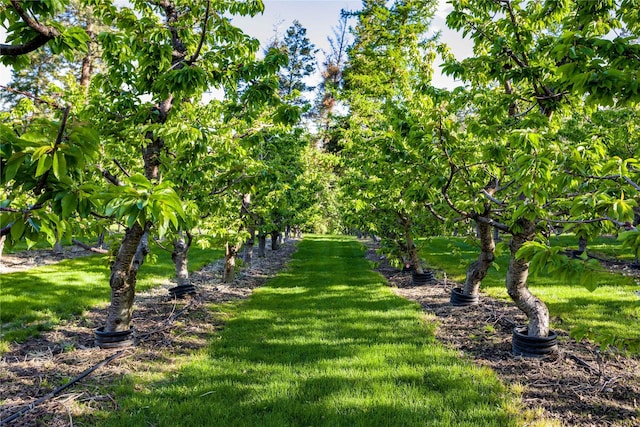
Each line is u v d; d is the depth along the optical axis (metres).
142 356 5.30
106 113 5.18
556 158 3.06
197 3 5.12
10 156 1.51
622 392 4.17
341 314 7.56
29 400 3.96
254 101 5.14
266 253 20.19
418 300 8.95
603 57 2.59
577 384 4.38
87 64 18.22
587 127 8.52
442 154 4.66
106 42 4.48
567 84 2.57
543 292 9.05
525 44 5.04
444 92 5.96
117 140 5.14
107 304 8.16
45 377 4.52
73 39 2.63
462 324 6.85
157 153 5.37
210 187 6.39
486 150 4.29
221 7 5.16
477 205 5.12
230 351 5.53
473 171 5.12
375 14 20.98
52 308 7.55
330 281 11.53
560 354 5.22
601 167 3.17
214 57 5.13
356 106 13.38
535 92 4.91
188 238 8.92
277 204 11.55
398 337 6.11
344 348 5.60
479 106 5.94
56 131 1.62
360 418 3.65
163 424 3.57
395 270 13.49
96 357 5.18
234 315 7.68
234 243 10.20
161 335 6.23
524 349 5.27
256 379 4.55
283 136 11.81
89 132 1.60
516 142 3.36
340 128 12.08
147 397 4.08
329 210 27.66
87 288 9.45
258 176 5.70
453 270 13.05
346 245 25.72
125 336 5.62
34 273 11.47
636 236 1.96
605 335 2.87
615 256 13.98
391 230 11.31
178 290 8.83
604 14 3.32
